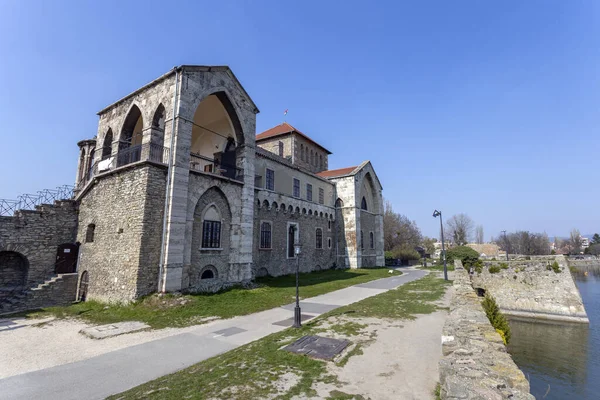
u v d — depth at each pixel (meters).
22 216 16.97
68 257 18.17
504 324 14.31
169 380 6.57
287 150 38.72
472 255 34.00
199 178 17.27
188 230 16.34
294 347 8.37
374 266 41.59
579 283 59.44
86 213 18.55
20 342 9.84
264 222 25.80
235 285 18.59
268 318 12.37
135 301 13.78
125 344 9.38
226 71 19.81
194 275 16.64
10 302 15.00
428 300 15.59
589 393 14.59
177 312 13.02
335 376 6.53
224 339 9.66
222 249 18.52
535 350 20.61
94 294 16.23
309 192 33.22
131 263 14.45
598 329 25.16
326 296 17.45
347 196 37.56
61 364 7.80
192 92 17.38
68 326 11.84
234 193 19.70
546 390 14.94
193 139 25.05
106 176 17.39
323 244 34.69
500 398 3.29
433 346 8.48
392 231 69.88
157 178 15.34
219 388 6.04
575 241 131.50
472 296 11.27
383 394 5.73
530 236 98.94
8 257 16.86
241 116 20.89
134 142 20.81
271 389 5.96
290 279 24.97
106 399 5.87
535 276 29.64
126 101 19.98
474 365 4.53
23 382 6.75
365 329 10.22
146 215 14.63
